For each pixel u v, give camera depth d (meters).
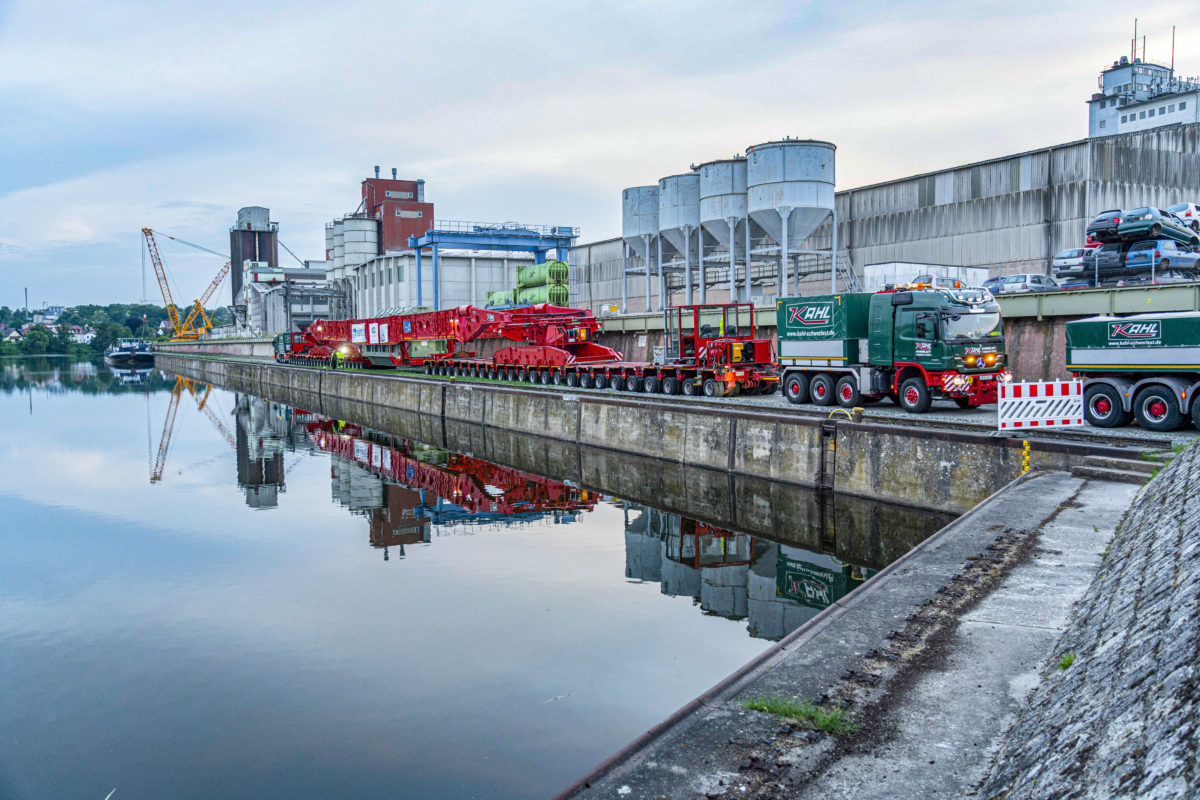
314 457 38.19
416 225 108.19
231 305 196.88
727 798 5.09
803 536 20.33
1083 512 12.09
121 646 13.77
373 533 22.39
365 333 66.56
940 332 22.38
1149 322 17.67
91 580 17.94
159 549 20.97
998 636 7.63
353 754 9.84
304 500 27.73
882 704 6.36
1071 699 5.38
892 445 20.12
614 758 5.59
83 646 13.80
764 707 6.29
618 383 36.91
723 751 5.69
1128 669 4.98
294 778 9.31
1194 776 3.21
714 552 19.12
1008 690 6.55
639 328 48.34
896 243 46.88
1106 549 10.13
